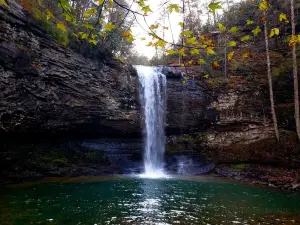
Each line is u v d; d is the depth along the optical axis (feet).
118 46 66.49
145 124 68.28
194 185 47.50
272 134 62.34
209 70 75.66
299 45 70.28
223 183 50.19
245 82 70.69
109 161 61.93
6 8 38.17
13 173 44.80
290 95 65.16
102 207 30.14
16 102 41.29
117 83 62.49
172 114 72.08
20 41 41.34
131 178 53.93
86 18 11.44
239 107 68.49
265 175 53.83
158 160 69.87
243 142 65.16
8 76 39.52
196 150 70.03
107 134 63.36
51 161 51.49
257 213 29.30
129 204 32.01
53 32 47.42
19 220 23.97
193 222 25.43
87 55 56.08
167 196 37.42
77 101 53.16
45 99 46.47
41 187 40.04
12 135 43.65
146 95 69.67
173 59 101.91
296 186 44.55
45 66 46.03
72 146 57.93
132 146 67.26
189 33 10.28
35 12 43.83
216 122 70.38
